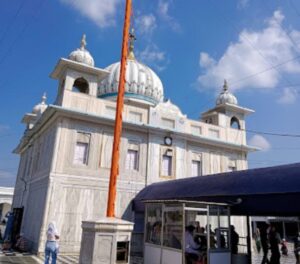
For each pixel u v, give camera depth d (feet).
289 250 69.10
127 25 28.63
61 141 49.90
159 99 78.18
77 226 47.85
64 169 49.14
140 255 46.62
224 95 74.43
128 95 73.26
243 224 62.69
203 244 32.65
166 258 31.96
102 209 50.65
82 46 59.77
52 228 32.37
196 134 63.10
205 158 64.90
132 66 77.41
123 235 23.52
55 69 56.90
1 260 38.68
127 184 54.13
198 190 39.01
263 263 39.93
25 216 61.16
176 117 62.95
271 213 30.96
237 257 33.37
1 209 131.64
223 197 34.83
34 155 66.28
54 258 31.45
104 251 22.52
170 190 44.75
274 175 31.27
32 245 48.44
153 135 59.16
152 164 57.41
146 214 37.19
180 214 31.09
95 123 53.78
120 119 26.30
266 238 40.34
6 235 62.34
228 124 71.67
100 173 52.06
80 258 23.25
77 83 62.80
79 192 49.49
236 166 69.05
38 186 55.42
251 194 31.63
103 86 74.69
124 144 55.93
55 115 51.55
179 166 60.59
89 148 52.21
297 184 27.81
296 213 29.55
